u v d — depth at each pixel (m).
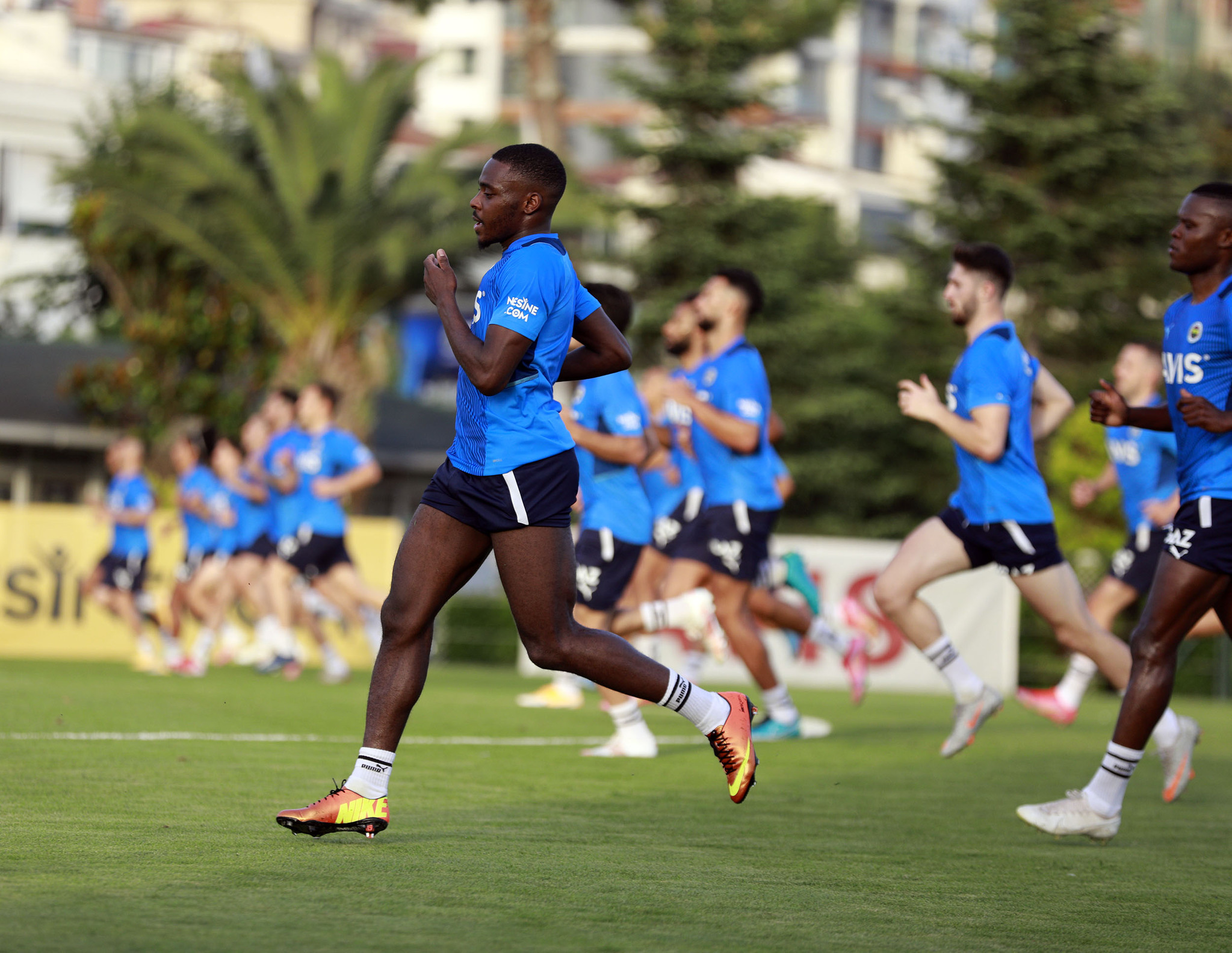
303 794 20.23
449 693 45.31
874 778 26.03
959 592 59.47
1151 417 20.95
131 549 50.72
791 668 59.06
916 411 25.72
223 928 12.18
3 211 151.62
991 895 15.55
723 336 31.19
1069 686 34.94
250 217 94.69
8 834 16.23
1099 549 65.81
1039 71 113.25
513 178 16.77
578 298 17.56
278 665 49.03
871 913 14.21
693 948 12.35
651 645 53.97
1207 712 52.50
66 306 128.25
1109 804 19.61
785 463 118.19
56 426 93.88
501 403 16.61
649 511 30.97
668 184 115.12
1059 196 115.06
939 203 116.31
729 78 114.38
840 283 136.62
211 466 58.62
